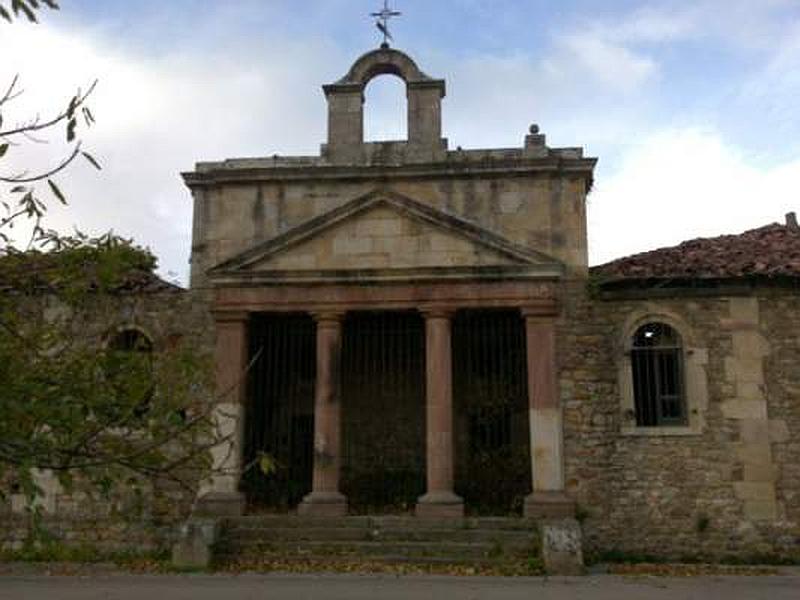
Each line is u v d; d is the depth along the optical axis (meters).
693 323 14.99
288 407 17.12
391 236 15.34
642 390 15.05
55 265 4.15
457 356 16.86
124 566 13.23
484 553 12.95
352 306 15.12
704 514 14.25
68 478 3.74
